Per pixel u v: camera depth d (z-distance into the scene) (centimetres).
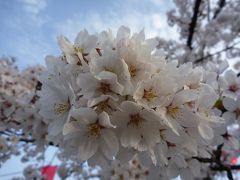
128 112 13
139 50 13
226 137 23
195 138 14
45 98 15
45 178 57
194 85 14
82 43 14
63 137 14
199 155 18
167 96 13
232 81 22
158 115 12
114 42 14
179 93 13
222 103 21
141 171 48
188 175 18
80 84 13
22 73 41
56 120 14
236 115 21
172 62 13
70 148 14
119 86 12
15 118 33
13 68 42
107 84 13
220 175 57
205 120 14
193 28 57
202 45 63
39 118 31
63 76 14
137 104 12
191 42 61
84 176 59
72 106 13
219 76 21
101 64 13
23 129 33
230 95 21
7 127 34
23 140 39
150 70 13
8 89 36
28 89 39
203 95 14
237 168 26
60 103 14
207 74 20
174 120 13
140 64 13
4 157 41
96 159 13
